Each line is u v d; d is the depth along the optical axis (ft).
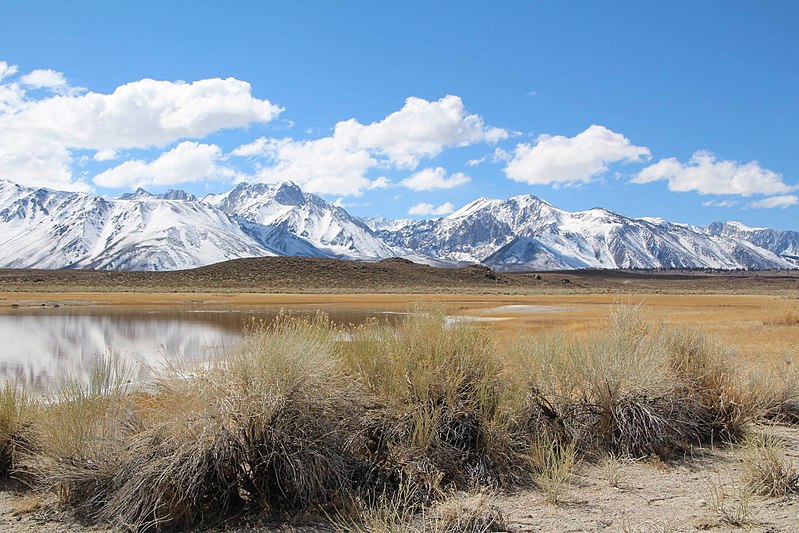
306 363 20.74
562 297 258.98
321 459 19.63
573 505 19.11
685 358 29.78
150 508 18.01
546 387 26.55
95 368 23.90
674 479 21.63
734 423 27.17
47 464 19.92
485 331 27.76
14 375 49.16
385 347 24.97
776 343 59.00
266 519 18.24
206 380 20.66
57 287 324.60
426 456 20.90
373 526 16.74
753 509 18.51
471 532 16.79
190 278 391.04
